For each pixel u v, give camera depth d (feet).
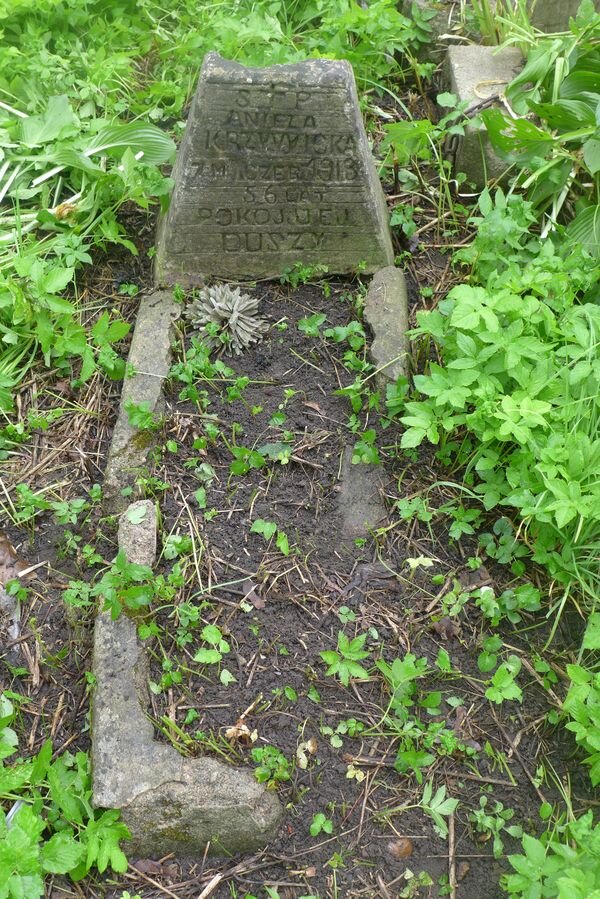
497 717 7.50
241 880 6.81
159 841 6.86
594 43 10.71
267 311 10.00
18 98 11.41
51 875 6.82
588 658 7.75
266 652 7.70
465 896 6.72
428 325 8.87
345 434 9.04
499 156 10.40
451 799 6.92
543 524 7.97
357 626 7.88
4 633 8.02
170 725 7.11
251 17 11.98
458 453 8.71
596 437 8.31
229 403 9.24
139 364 9.27
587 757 7.27
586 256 9.39
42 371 9.65
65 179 10.99
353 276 10.26
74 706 7.57
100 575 8.20
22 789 7.06
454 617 7.94
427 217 11.05
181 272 10.09
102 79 11.46
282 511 8.54
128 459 8.72
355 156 9.41
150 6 12.89
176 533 8.31
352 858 6.87
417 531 8.46
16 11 11.93
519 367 8.26
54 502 8.71
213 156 9.35
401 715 7.32
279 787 7.05
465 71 11.60
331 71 9.02
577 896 5.72
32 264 9.22
